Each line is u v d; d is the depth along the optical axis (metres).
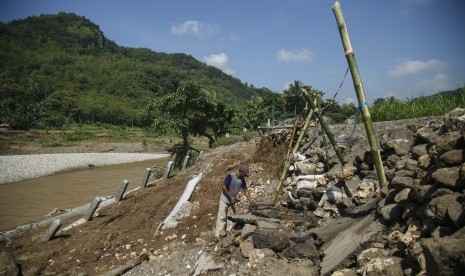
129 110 95.44
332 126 10.84
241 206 8.95
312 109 7.34
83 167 33.28
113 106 96.00
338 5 5.16
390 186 4.82
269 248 5.29
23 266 7.26
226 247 6.10
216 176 12.37
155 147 55.69
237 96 181.38
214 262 5.80
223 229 7.32
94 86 124.06
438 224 3.35
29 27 177.75
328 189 6.84
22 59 132.12
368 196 5.66
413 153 5.19
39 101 89.06
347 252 4.38
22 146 47.91
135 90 126.19
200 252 6.62
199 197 10.70
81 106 88.06
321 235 5.45
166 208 10.54
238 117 28.81
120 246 8.26
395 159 5.90
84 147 50.97
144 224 9.49
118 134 66.69
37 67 130.25
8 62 124.38
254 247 5.46
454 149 3.86
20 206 15.96
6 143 47.78
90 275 6.96
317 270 4.56
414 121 8.06
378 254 3.94
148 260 7.18
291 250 5.05
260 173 11.12
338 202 6.23
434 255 2.58
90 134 62.78
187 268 6.23
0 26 161.00
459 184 3.43
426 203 3.82
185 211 9.62
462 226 2.99
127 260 7.46
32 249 8.11
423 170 4.35
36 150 46.66
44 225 10.30
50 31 180.50
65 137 57.25
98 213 10.52
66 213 10.99
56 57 140.88
